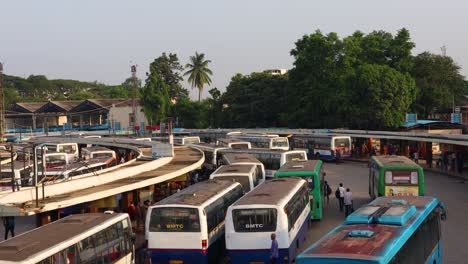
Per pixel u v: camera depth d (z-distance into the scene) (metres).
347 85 63.19
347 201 26.91
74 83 160.12
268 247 17.27
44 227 15.06
